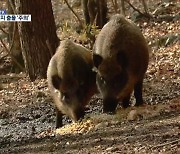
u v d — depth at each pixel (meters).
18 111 17.41
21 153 10.99
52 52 20.47
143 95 15.87
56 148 10.72
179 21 27.14
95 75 13.20
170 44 23.38
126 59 12.44
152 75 18.64
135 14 29.64
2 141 12.85
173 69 19.00
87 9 26.91
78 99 12.93
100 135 11.06
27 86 20.83
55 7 36.38
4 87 21.36
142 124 11.35
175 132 10.23
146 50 13.14
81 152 9.97
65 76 12.84
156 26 27.08
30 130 14.48
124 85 12.53
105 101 12.49
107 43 12.52
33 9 21.33
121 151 9.48
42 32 21.48
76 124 12.59
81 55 13.23
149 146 9.52
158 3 32.53
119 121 12.04
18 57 25.73
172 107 12.56
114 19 12.88
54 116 16.16
